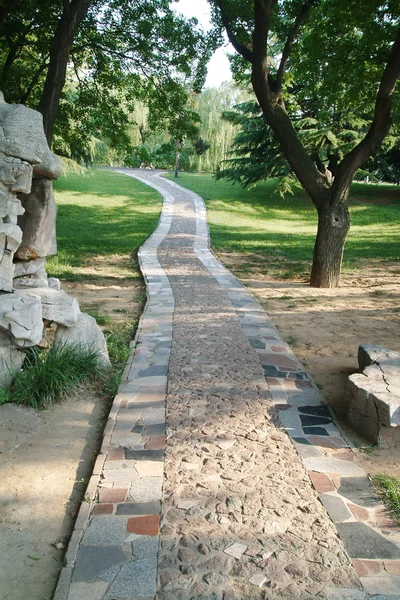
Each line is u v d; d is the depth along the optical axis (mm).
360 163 11117
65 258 14023
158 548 2965
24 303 4980
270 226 24484
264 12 10000
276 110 10844
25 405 4887
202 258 15227
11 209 4965
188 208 27766
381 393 4332
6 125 4914
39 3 12203
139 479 3658
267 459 3969
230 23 11742
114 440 4223
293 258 15898
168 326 7738
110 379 5555
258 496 3479
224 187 36062
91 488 3535
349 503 3445
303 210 28797
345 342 7406
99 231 20203
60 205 26281
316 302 10055
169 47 13766
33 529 3236
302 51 12055
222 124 38062
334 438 4359
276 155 26859
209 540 3037
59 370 5105
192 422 4559
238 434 4359
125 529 3125
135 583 2709
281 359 6336
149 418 4629
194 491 3521
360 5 10453
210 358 6281
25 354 5215
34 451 4137
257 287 11508
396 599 2621
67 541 3129
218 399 5070
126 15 13375
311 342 7355
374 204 29359
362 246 18406
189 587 2688
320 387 5621
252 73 10688
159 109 15273
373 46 11344
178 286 11016
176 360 6180
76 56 14977
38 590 2756
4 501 3496
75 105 15430
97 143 28750
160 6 13398
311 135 23516
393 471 3904
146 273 12438
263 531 3129
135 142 31125
